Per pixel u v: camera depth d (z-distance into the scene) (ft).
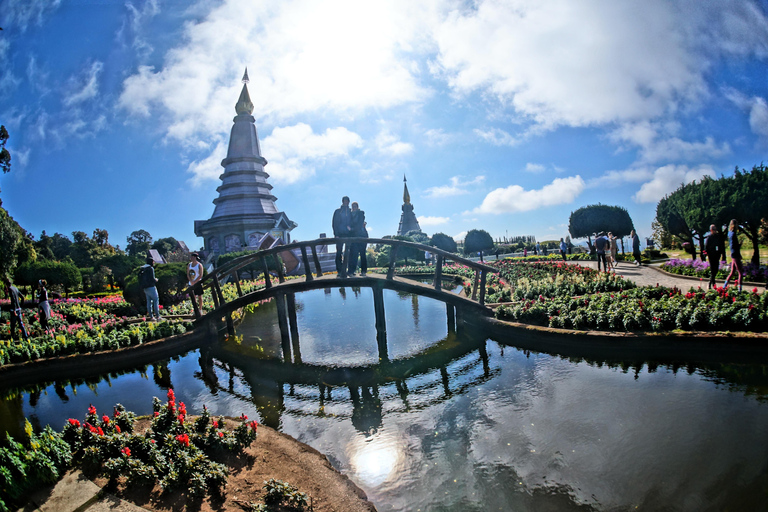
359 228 35.91
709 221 54.90
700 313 23.27
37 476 12.64
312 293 77.77
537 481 12.73
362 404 20.70
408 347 31.35
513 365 24.25
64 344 30.58
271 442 15.88
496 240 203.31
